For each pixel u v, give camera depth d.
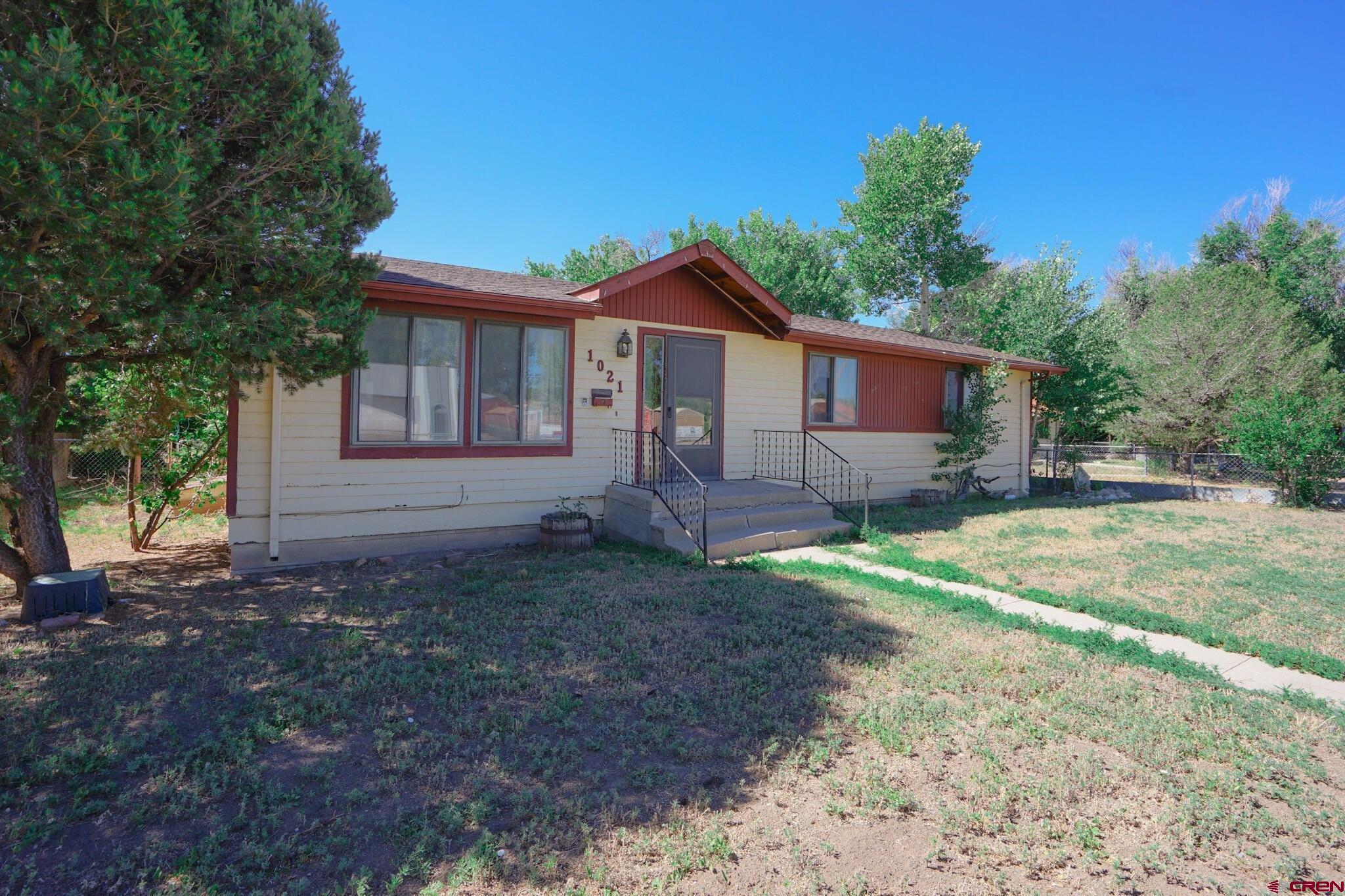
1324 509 14.47
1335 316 28.11
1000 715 4.19
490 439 9.20
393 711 4.07
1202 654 5.61
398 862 2.79
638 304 10.57
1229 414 19.55
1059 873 2.84
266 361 5.96
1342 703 4.58
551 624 5.82
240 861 2.76
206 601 6.48
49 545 6.29
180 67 4.73
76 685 4.45
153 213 4.53
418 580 7.36
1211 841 3.06
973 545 10.07
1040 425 20.31
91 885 2.63
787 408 12.54
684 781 3.42
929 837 3.03
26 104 4.01
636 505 9.54
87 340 4.85
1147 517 13.00
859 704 4.35
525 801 3.18
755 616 6.15
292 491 7.95
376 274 6.79
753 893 2.65
